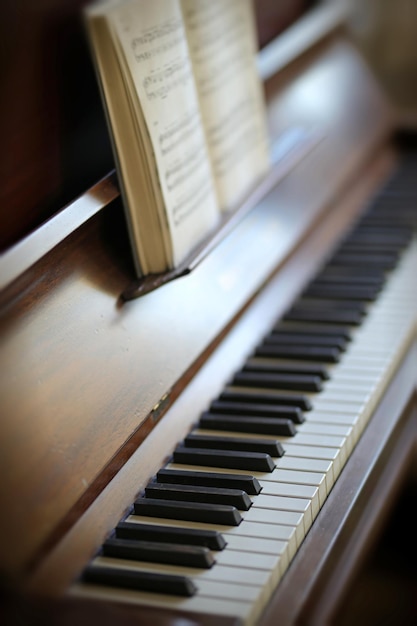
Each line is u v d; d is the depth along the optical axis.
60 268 1.07
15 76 1.11
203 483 1.11
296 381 1.28
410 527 1.61
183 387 1.23
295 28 1.80
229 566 1.01
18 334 1.01
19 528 0.96
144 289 1.14
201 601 0.97
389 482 1.20
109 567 1.00
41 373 1.02
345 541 1.09
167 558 1.01
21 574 0.94
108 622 0.88
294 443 1.18
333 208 1.71
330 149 1.72
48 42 1.15
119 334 1.13
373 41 2.03
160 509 1.07
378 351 1.36
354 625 1.50
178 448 1.16
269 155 1.45
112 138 1.10
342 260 1.59
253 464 1.13
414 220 1.71
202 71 1.29
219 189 1.32
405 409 1.29
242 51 1.37
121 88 1.09
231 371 1.32
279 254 1.48
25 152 1.13
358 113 1.86
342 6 1.94
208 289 1.31
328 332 1.39
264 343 1.38
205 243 1.21
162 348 1.19
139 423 1.11
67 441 1.03
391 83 2.05
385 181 1.88
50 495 0.99
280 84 1.66
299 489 1.10
